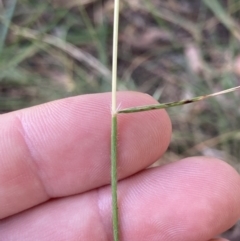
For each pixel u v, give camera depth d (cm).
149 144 7
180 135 11
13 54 11
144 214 7
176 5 12
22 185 7
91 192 7
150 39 12
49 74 11
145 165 7
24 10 11
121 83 11
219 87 11
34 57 11
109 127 7
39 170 7
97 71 11
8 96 11
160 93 11
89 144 7
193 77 11
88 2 12
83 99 7
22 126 7
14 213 7
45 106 7
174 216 7
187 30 12
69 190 7
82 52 11
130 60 11
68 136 7
